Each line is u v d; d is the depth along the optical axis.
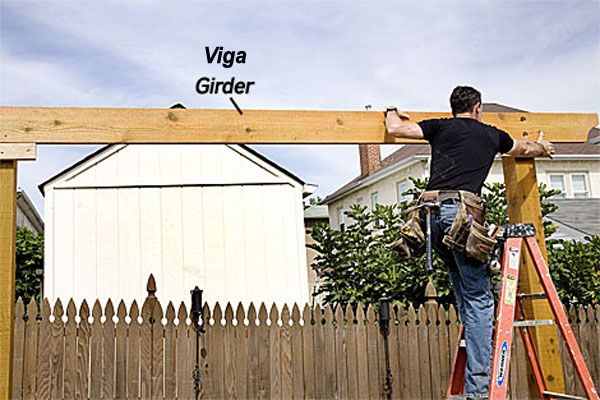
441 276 7.18
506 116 5.14
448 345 6.03
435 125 3.84
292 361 5.75
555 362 4.92
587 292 7.14
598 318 6.20
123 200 10.23
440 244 3.68
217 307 5.72
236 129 4.65
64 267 9.88
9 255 4.39
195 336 5.63
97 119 4.50
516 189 5.08
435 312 6.07
